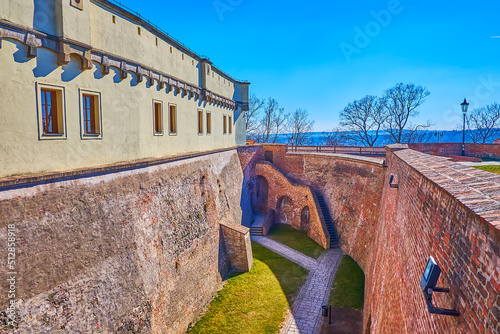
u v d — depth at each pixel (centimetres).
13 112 778
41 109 851
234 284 1741
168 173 1448
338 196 2414
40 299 765
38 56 837
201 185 1784
